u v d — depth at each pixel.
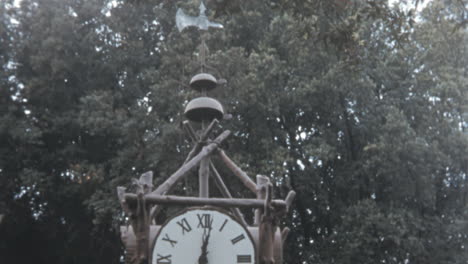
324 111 23.28
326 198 22.75
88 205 21.94
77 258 25.75
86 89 24.56
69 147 23.58
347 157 23.83
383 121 22.97
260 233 7.34
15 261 26.17
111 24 24.23
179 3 20.92
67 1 24.47
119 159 21.06
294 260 22.92
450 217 23.03
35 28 23.80
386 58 22.98
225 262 7.16
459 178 23.75
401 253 21.14
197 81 9.02
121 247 24.28
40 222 25.16
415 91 23.34
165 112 21.80
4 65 25.20
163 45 21.75
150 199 7.23
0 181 24.00
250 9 22.41
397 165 21.45
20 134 22.86
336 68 20.81
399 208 21.75
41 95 24.31
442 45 22.42
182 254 7.16
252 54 20.67
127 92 24.31
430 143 22.70
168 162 20.03
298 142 23.28
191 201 7.35
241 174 8.27
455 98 22.67
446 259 21.97
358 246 20.59
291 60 22.27
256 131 21.48
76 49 23.97
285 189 23.02
